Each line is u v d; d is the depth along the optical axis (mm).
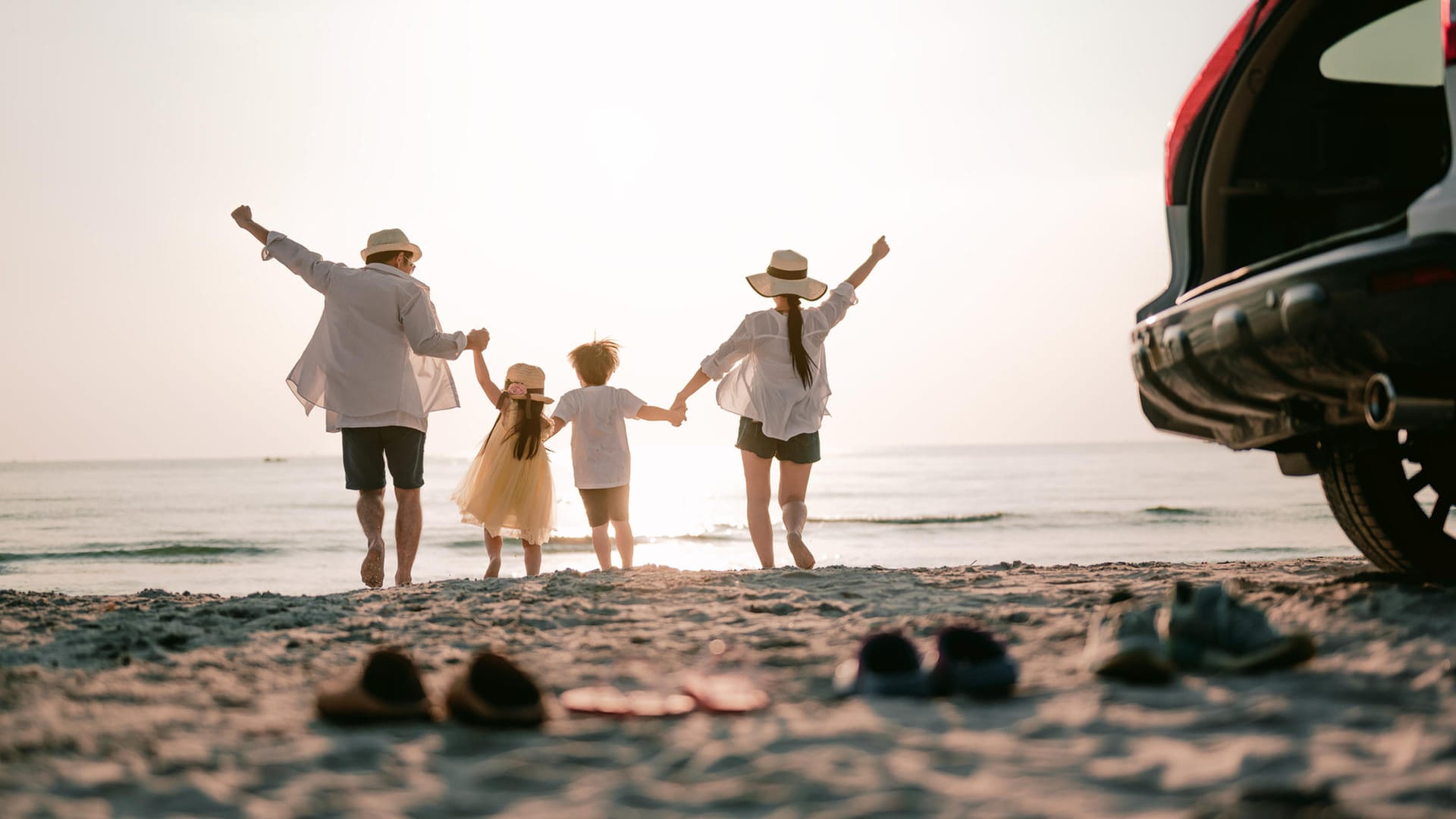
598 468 8312
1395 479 4473
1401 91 4391
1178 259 4402
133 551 29953
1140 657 2939
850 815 1872
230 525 41406
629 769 2279
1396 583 4398
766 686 3176
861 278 7480
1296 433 4117
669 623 4555
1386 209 4367
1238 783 2014
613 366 8508
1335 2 4160
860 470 101250
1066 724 2523
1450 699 2662
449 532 35125
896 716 2691
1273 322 3609
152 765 2318
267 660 3840
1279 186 4312
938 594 5277
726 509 51469
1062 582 5754
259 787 2174
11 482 98375
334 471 141375
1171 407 4512
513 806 2020
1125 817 1840
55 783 2191
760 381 7062
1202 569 6621
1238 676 3061
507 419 8305
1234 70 4223
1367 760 2135
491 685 2756
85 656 4023
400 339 7266
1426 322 3221
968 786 2045
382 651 2818
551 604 5191
